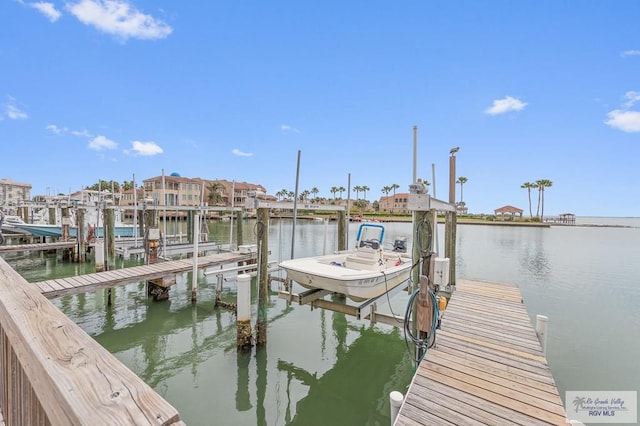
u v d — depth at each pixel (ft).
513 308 19.21
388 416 15.37
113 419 2.74
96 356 3.81
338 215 33.06
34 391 3.99
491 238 103.45
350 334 23.98
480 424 9.27
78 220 46.96
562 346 22.11
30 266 44.86
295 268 20.94
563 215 233.35
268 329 24.49
